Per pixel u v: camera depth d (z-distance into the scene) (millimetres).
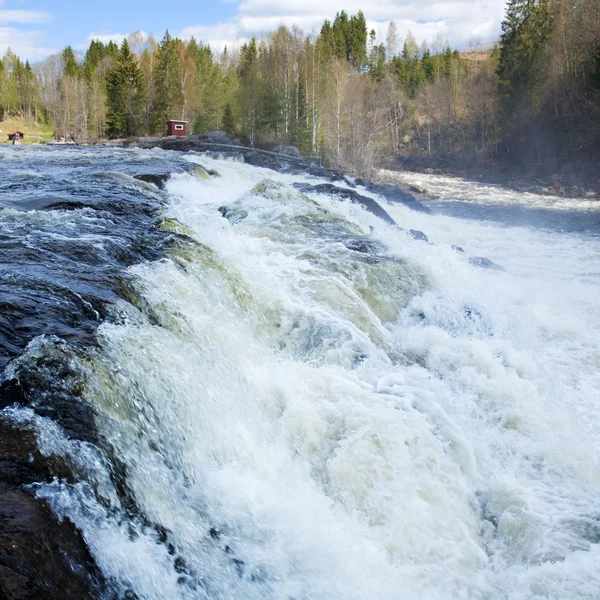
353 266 10250
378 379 7359
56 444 4113
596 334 10820
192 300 7184
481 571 5441
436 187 42406
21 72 95062
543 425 7438
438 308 10023
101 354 5160
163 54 62531
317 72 47406
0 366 4801
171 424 5078
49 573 3334
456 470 6297
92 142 43375
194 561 4113
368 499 5691
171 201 12641
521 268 16000
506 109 55250
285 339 8094
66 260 7316
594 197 36625
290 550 4656
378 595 4723
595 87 46125
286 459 5797
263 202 13117
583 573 5195
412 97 81500
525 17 56219
